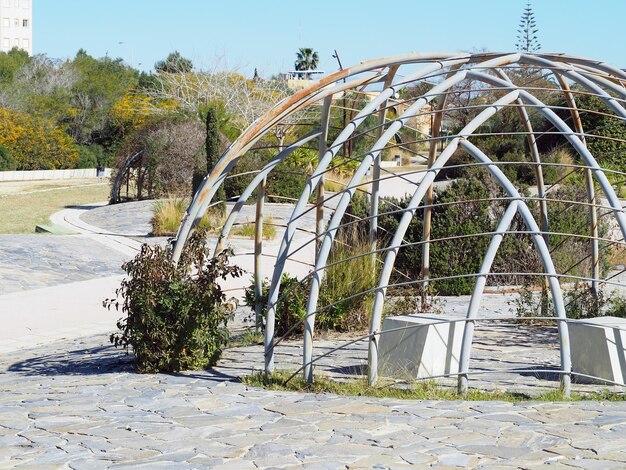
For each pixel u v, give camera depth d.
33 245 22.38
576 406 6.90
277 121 10.11
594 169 8.26
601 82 10.04
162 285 9.18
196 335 9.13
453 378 8.50
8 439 6.25
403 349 8.52
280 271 8.62
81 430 6.48
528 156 31.09
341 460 5.47
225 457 5.62
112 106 69.94
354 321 11.54
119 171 37.44
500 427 6.19
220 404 7.34
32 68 74.38
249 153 33.03
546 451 5.52
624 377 8.33
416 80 9.23
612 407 6.84
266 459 5.55
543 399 7.38
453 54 10.14
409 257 15.96
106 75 73.62
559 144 32.12
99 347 11.59
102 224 29.41
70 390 8.24
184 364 9.24
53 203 39.75
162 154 35.44
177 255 9.63
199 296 9.16
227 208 30.44
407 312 11.95
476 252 15.98
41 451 5.88
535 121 32.16
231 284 17.56
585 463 5.22
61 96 69.94
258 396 7.68
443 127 34.12
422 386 7.91
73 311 14.81
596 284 12.14
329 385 8.03
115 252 22.61
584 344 8.55
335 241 12.16
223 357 10.02
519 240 16.36
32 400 7.77
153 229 26.14
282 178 33.59
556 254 16.33
